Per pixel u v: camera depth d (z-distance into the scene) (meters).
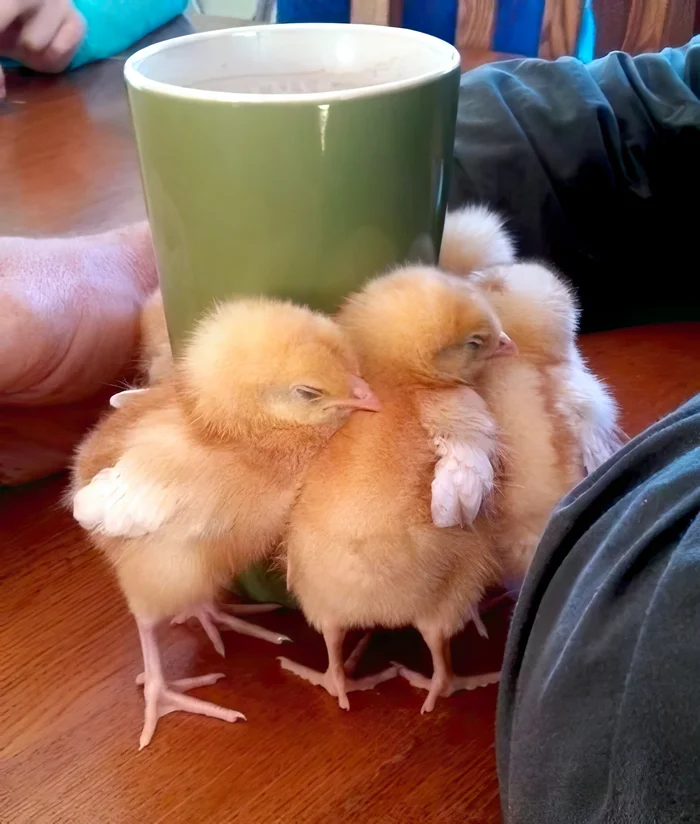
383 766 0.25
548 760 0.18
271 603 0.29
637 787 0.17
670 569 0.17
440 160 0.23
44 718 0.26
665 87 0.38
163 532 0.24
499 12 0.54
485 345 0.25
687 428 0.19
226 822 0.23
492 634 0.28
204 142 0.22
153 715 0.26
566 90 0.37
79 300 0.31
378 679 0.27
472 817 0.23
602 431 0.27
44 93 0.49
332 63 0.26
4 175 0.39
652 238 0.39
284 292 0.24
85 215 0.36
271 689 0.27
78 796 0.24
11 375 0.29
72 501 0.26
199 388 0.24
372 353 0.24
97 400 0.33
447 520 0.23
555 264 0.37
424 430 0.24
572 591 0.19
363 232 0.23
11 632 0.28
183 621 0.28
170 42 0.24
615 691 0.18
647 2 0.48
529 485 0.26
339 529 0.24
